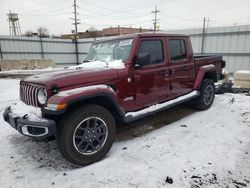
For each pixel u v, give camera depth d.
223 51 14.66
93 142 2.78
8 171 2.57
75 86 2.64
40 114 2.53
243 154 2.84
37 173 2.53
